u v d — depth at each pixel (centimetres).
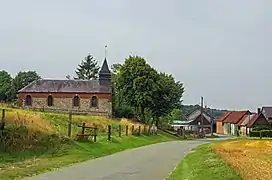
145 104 9212
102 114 8581
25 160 2520
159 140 6600
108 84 9306
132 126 6038
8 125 2931
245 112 14938
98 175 1986
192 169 2203
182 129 9994
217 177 1827
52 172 2036
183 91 12369
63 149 3102
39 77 12000
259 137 8681
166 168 2370
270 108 12744
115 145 4041
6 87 11681
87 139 3725
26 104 9131
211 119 14212
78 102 9125
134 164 2564
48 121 3859
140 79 9125
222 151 3494
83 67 15325
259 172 1955
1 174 1867
